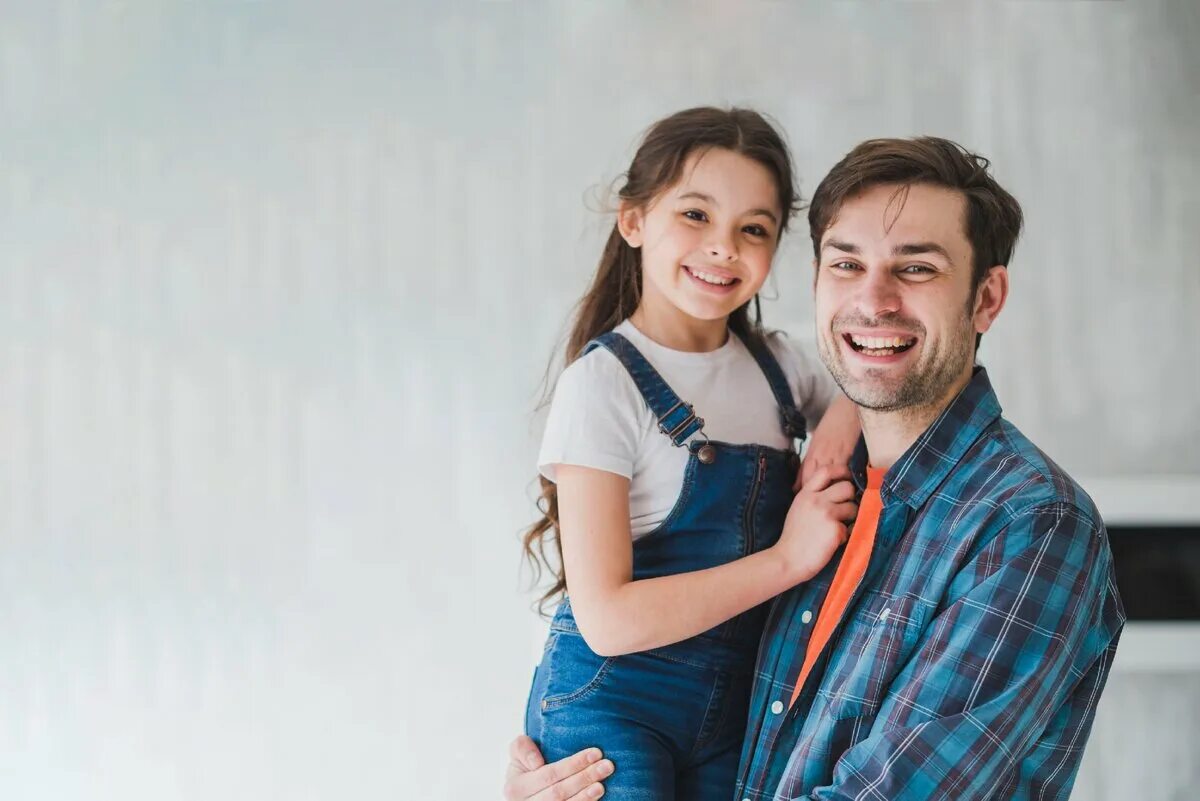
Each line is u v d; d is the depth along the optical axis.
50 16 2.70
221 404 2.68
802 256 2.60
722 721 1.54
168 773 2.64
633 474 1.56
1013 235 1.44
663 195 1.60
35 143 2.70
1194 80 2.63
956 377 1.38
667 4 2.63
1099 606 1.32
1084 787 2.57
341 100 2.68
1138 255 2.63
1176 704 2.55
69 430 2.69
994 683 1.23
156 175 2.69
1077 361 2.63
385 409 2.66
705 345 1.65
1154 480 2.51
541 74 2.65
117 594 2.67
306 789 2.64
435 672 2.64
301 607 2.65
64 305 2.70
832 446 1.55
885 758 1.24
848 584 1.42
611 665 1.53
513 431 2.65
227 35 2.69
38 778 2.64
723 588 1.41
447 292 2.66
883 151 1.38
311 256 2.67
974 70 2.63
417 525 2.65
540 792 1.49
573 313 2.60
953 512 1.34
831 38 2.62
